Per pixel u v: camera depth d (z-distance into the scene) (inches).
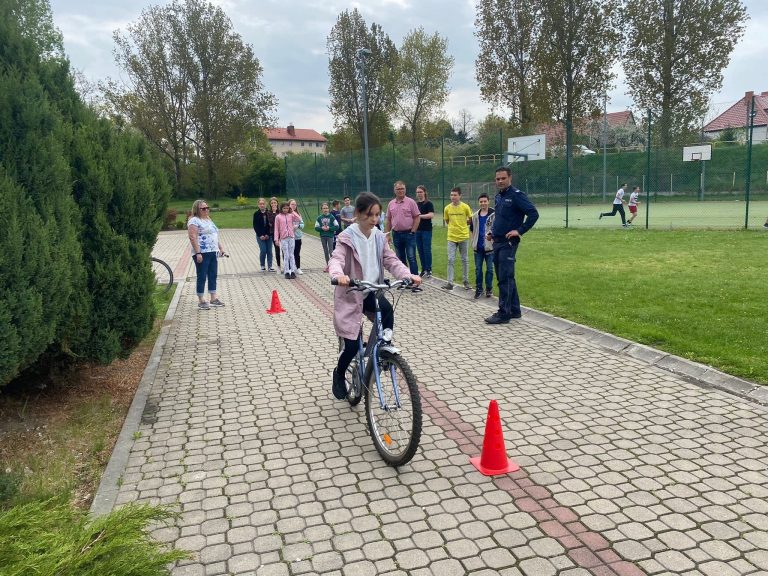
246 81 1951.3
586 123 1588.3
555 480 148.3
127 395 221.8
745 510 132.3
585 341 274.5
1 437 181.2
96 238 213.0
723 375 213.0
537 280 419.2
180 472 159.5
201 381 237.6
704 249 552.1
